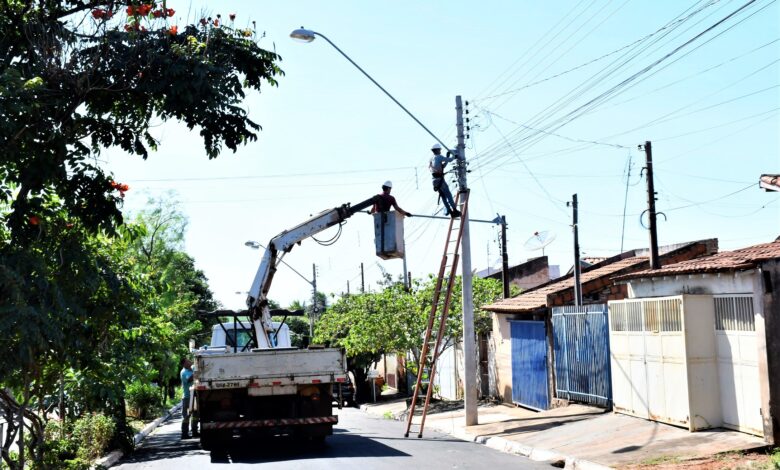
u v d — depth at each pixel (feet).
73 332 35.29
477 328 93.04
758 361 41.52
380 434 62.13
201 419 48.37
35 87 30.30
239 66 36.14
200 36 35.37
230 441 48.60
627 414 53.78
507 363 82.89
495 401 86.69
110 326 38.52
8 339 30.60
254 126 35.91
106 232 35.24
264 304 52.80
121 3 34.47
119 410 55.57
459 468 40.52
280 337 72.08
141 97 34.45
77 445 50.37
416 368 99.25
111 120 35.37
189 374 64.34
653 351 49.96
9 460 36.73
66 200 34.17
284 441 54.54
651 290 53.42
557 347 69.00
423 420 59.47
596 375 61.57
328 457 45.34
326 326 120.67
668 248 91.25
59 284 33.58
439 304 95.09
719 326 45.83
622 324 54.44
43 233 33.04
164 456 50.96
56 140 32.42
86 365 37.76
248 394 47.80
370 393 129.18
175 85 33.22
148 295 41.09
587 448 45.55
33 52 33.01
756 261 41.45
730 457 38.93
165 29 34.45
